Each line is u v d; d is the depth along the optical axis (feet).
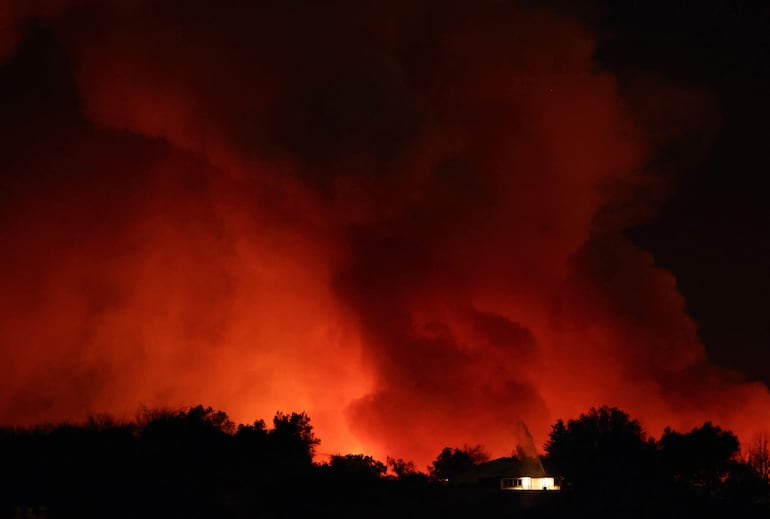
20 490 90.02
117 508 89.30
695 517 114.01
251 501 104.17
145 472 106.32
